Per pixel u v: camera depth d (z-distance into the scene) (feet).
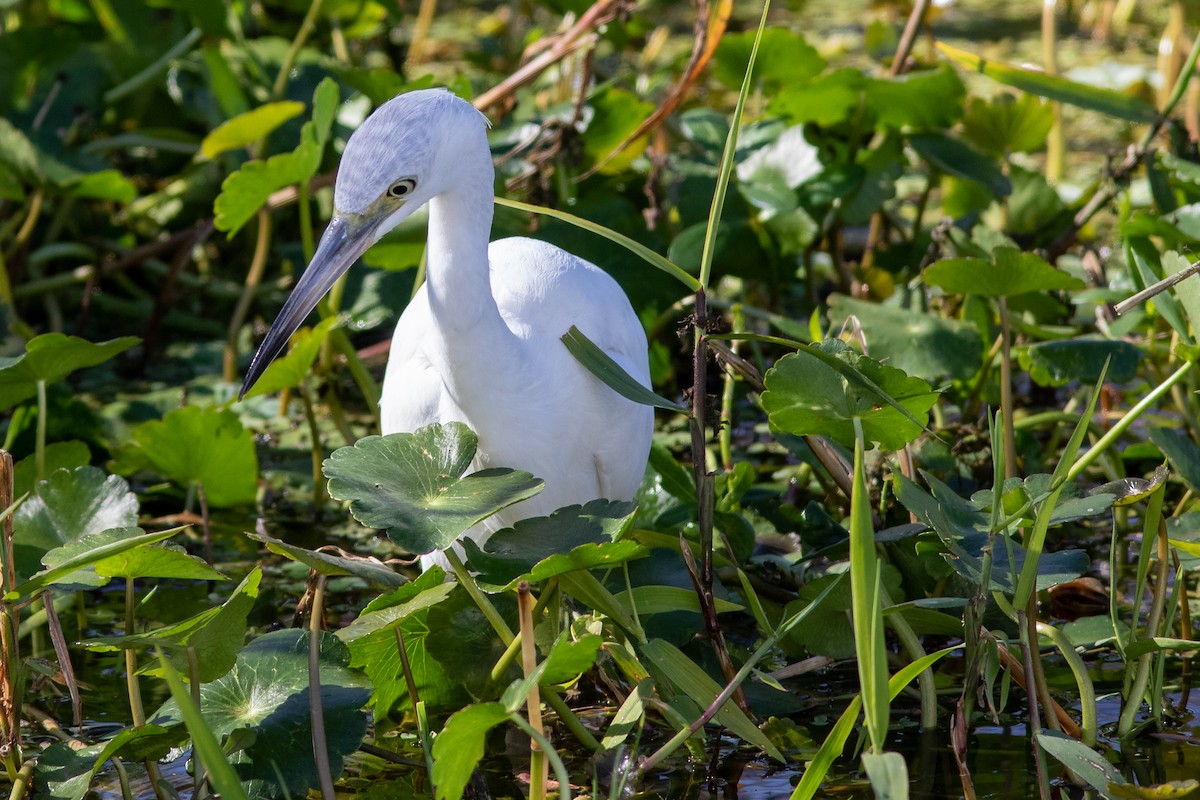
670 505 23.03
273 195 32.91
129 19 39.52
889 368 16.52
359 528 26.07
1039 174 34.32
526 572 15.26
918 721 18.43
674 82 39.60
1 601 16.25
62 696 19.51
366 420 31.09
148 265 36.29
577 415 19.44
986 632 16.63
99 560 14.51
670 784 16.85
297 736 15.47
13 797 15.93
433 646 16.92
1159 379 26.73
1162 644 16.46
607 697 19.26
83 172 32.60
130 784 16.94
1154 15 63.62
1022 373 32.60
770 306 32.99
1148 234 24.39
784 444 22.65
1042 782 15.72
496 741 18.17
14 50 37.17
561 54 31.63
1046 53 43.34
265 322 36.04
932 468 23.95
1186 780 16.43
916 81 30.17
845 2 68.95
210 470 25.59
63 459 23.24
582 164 31.91
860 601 13.03
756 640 21.08
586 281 20.63
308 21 34.63
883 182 31.99
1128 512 25.46
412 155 16.62
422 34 53.47
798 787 14.52
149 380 33.76
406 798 16.67
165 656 14.69
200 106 37.58
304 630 16.99
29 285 34.91
